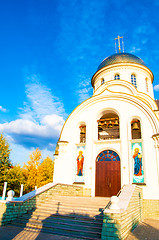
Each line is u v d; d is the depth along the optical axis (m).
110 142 15.96
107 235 7.22
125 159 14.95
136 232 8.81
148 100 17.42
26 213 10.53
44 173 35.75
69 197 12.74
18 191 27.45
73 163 16.55
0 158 26.00
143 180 13.77
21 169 32.56
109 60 21.23
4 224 9.45
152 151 14.11
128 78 19.62
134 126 15.65
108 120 17.73
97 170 15.84
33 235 8.22
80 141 18.50
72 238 8.01
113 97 16.84
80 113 17.84
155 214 12.62
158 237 8.06
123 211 7.86
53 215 9.96
